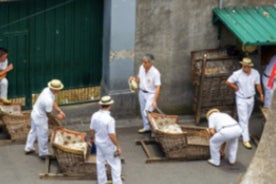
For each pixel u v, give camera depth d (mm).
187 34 14828
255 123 15258
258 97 15531
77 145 12852
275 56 14633
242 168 13328
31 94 14547
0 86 13820
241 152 13945
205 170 13164
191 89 15258
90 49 14734
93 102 15148
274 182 9641
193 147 13281
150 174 12938
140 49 14641
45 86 14617
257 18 14781
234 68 14781
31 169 12836
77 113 14797
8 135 13820
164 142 13156
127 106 14914
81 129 14359
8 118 13328
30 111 14391
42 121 12781
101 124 11812
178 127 13680
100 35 14711
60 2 14117
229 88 14812
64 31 14367
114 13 14133
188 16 14703
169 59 14898
